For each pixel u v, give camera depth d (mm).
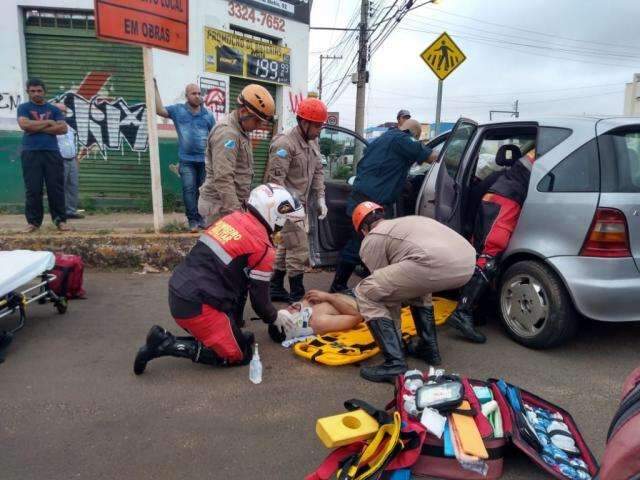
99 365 3576
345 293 4902
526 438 2438
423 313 3654
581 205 3510
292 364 3641
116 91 8562
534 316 3801
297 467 2510
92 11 8109
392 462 2227
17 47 7996
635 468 1290
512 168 4059
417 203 5129
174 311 3283
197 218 6660
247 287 3607
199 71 9070
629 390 1574
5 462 2521
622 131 3623
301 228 4785
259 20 10047
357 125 15852
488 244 3971
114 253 5949
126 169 8805
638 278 3461
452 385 2549
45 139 6023
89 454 2592
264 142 10508
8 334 3707
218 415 2965
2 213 8094
